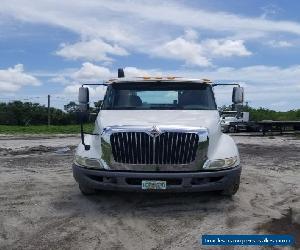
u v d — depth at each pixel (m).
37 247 5.41
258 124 28.08
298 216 6.76
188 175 6.85
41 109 66.88
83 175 7.22
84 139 7.68
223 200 7.74
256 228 6.18
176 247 5.45
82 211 7.09
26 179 9.90
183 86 8.59
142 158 6.94
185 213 6.96
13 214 6.88
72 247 5.42
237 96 8.76
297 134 29.27
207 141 7.02
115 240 5.70
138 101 8.47
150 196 8.02
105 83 8.80
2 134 30.75
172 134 6.92
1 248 5.36
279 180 9.77
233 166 7.16
